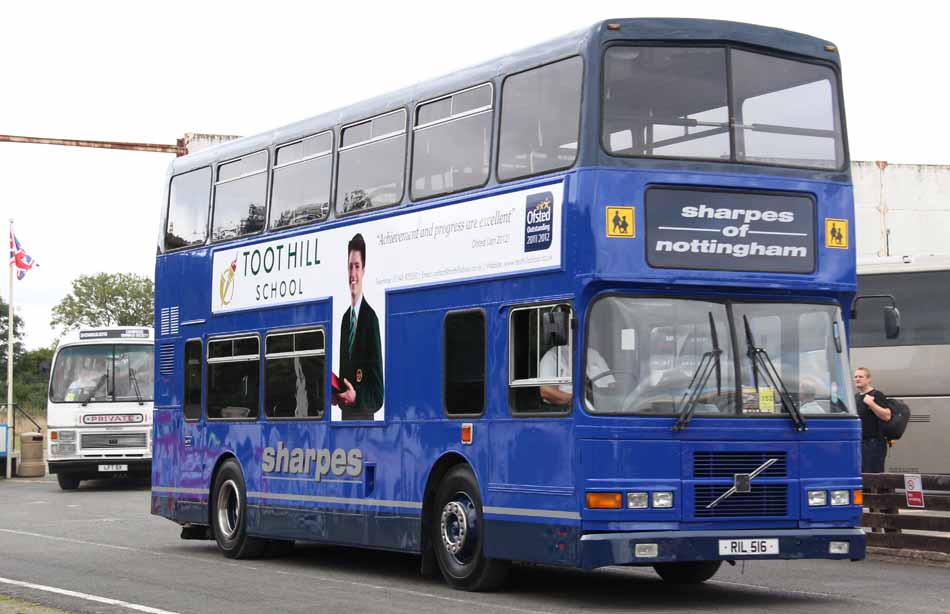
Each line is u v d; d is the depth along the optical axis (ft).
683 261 42.63
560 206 43.21
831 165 45.24
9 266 141.38
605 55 43.01
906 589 47.73
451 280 48.21
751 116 44.24
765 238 43.78
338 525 54.13
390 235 51.78
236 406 61.57
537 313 44.19
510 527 44.70
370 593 46.62
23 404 246.27
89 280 379.55
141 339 117.50
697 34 43.83
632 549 41.14
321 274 55.93
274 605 43.27
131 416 115.14
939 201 171.73
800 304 44.60
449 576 47.85
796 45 45.29
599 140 42.45
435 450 48.65
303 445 56.59
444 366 48.34
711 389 42.80
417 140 51.01
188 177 67.00
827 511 43.80
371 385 52.39
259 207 60.90
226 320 62.69
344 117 55.62
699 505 42.24
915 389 79.15
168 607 42.93
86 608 42.68
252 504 59.82
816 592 46.83
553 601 44.19
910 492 57.88
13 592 46.85
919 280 79.92
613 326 42.19
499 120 46.70
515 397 44.93
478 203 47.16
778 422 43.39
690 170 43.04
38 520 82.74
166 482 66.90
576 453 41.88
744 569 54.60
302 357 56.95
